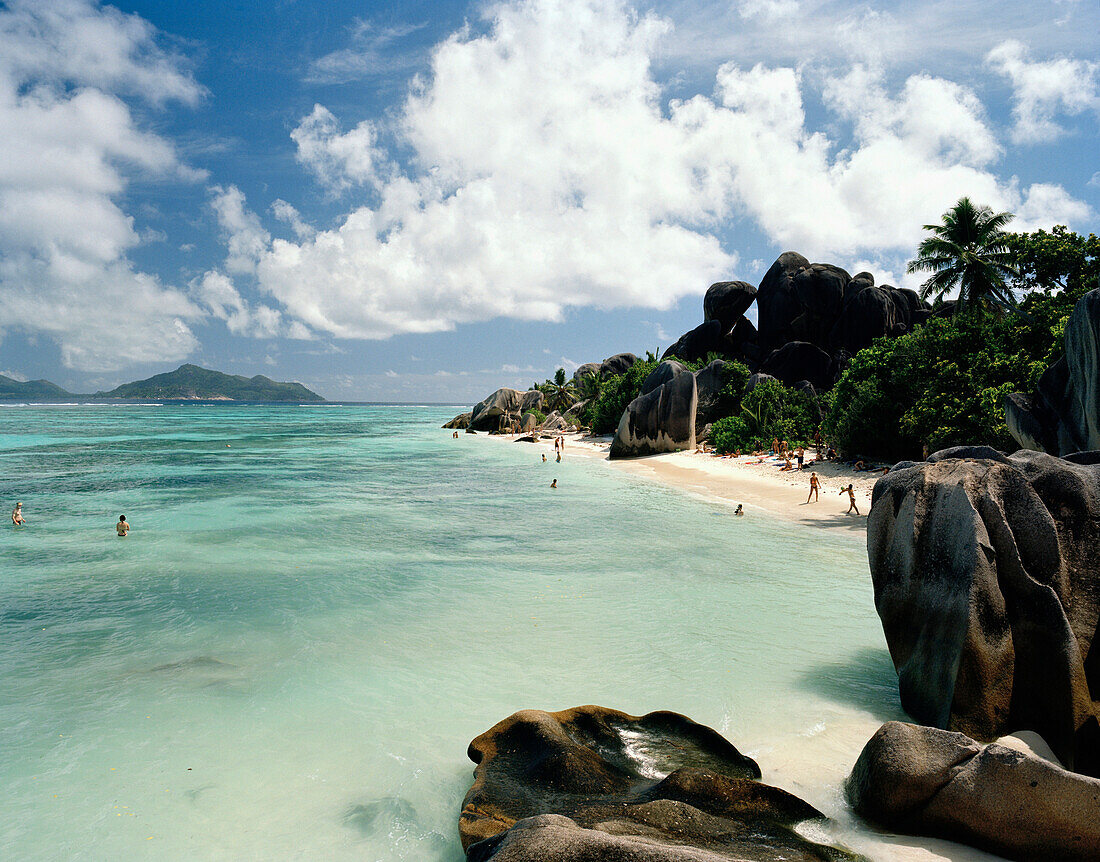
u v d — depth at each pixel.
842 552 18.38
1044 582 7.55
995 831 5.50
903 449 31.84
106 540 19.88
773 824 5.74
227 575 15.94
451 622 12.59
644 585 15.08
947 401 26.88
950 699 7.52
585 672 10.31
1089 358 15.95
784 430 41.78
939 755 6.05
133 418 116.75
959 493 8.15
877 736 6.48
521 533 21.05
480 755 7.14
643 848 4.30
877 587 9.05
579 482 34.62
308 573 16.16
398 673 10.32
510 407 81.94
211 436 72.38
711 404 51.59
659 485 33.34
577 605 13.67
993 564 7.62
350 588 14.88
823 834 5.75
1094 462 8.78
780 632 12.05
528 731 7.24
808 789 6.82
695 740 7.45
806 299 56.94
